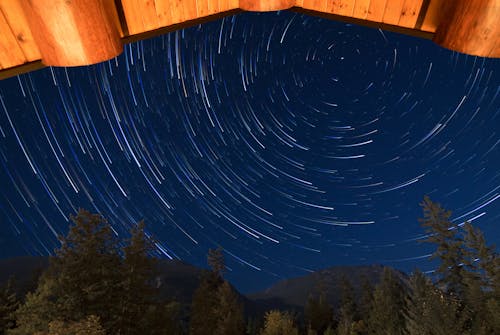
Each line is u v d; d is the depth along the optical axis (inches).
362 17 72.3
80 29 48.5
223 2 73.8
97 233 618.5
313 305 1311.5
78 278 572.1
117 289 603.5
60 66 51.7
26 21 51.6
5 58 53.1
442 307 592.1
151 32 66.7
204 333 1059.9
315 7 74.9
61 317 532.7
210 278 1279.5
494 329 602.9
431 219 999.6
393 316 880.9
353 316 1262.3
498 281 725.3
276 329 871.1
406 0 67.6
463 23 55.8
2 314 646.5
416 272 675.4
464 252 912.3
